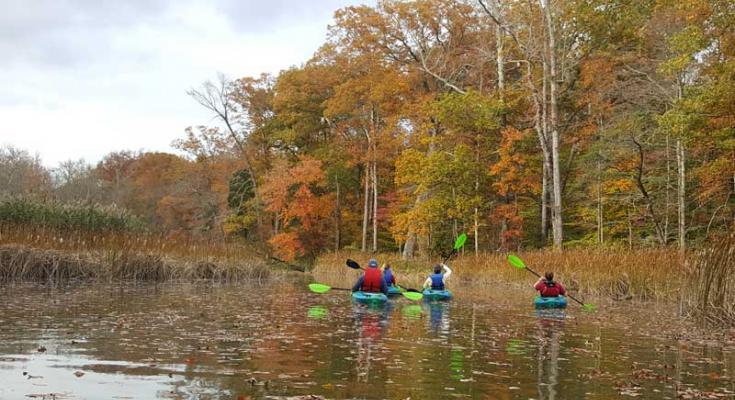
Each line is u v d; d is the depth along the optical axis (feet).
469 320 42.70
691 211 101.71
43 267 64.13
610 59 107.14
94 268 68.39
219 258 85.51
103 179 248.93
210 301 50.70
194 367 23.31
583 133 113.39
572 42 104.58
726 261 41.34
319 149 167.53
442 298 60.18
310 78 162.61
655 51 104.12
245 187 177.78
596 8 98.32
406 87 132.46
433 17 130.62
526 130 108.47
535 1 105.91
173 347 27.40
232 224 168.76
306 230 162.50
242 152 176.45
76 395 18.67
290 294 61.98
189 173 191.42
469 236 126.52
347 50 139.33
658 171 104.37
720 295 41.70
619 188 102.89
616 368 25.79
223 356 25.75
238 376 22.02
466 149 109.60
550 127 108.37
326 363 24.97
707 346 32.35
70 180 218.79
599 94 108.06
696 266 45.11
